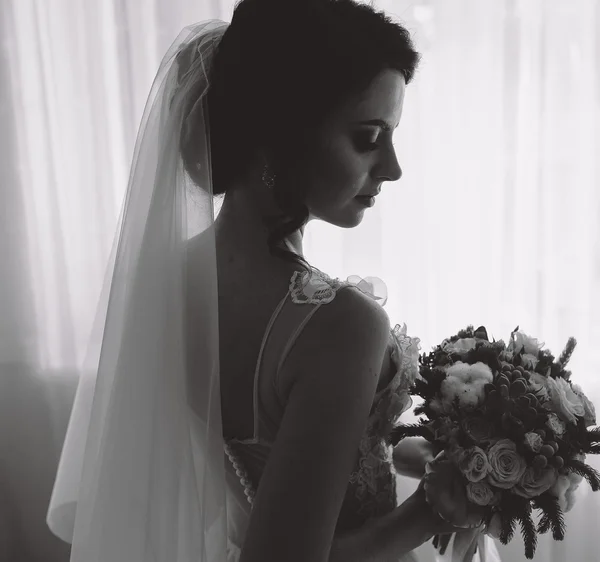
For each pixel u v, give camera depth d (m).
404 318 2.32
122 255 0.99
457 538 1.02
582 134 2.20
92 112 2.41
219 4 2.27
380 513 0.94
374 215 2.27
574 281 2.24
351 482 0.91
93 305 2.53
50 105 2.45
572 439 0.97
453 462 0.92
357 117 0.82
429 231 2.28
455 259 2.28
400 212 2.28
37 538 2.64
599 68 2.15
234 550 0.98
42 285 2.55
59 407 2.58
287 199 0.84
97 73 2.39
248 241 0.91
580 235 2.23
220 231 0.95
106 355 0.99
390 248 2.31
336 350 0.77
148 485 0.88
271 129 0.83
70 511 1.17
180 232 0.91
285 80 0.80
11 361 2.56
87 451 0.98
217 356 0.86
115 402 0.91
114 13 2.35
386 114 0.84
